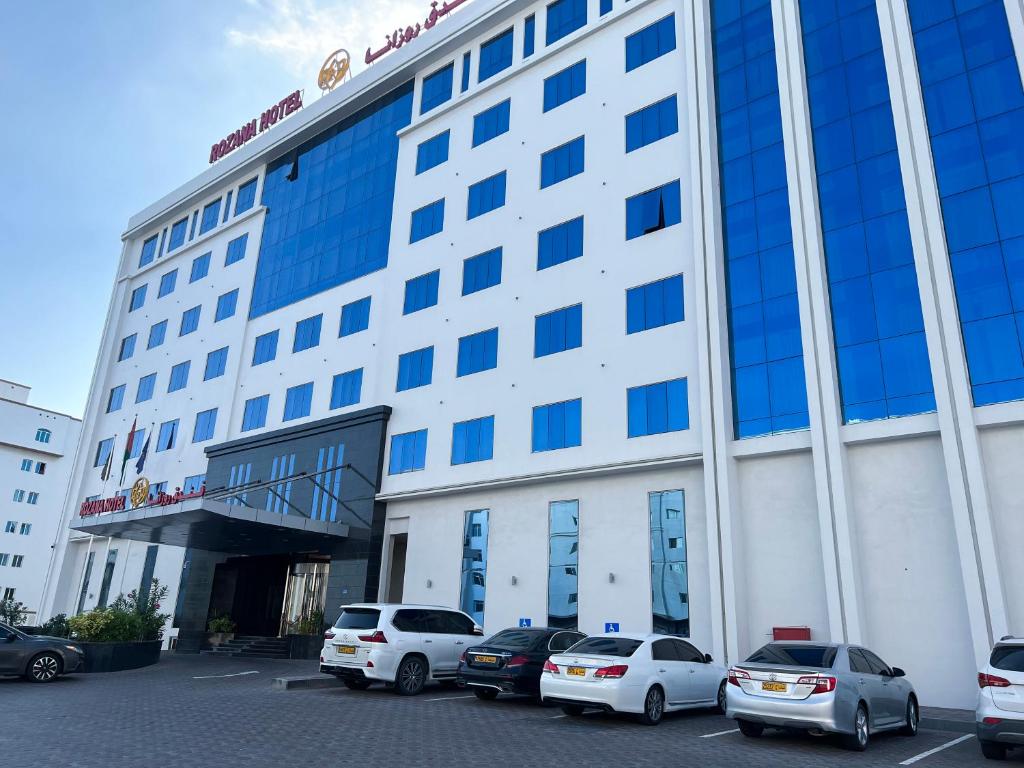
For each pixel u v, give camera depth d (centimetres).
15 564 6838
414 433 2795
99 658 2030
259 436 3391
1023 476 1527
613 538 2138
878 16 1973
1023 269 1625
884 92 1952
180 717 1186
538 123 2816
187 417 3944
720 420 1947
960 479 1556
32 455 7144
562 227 2594
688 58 2334
